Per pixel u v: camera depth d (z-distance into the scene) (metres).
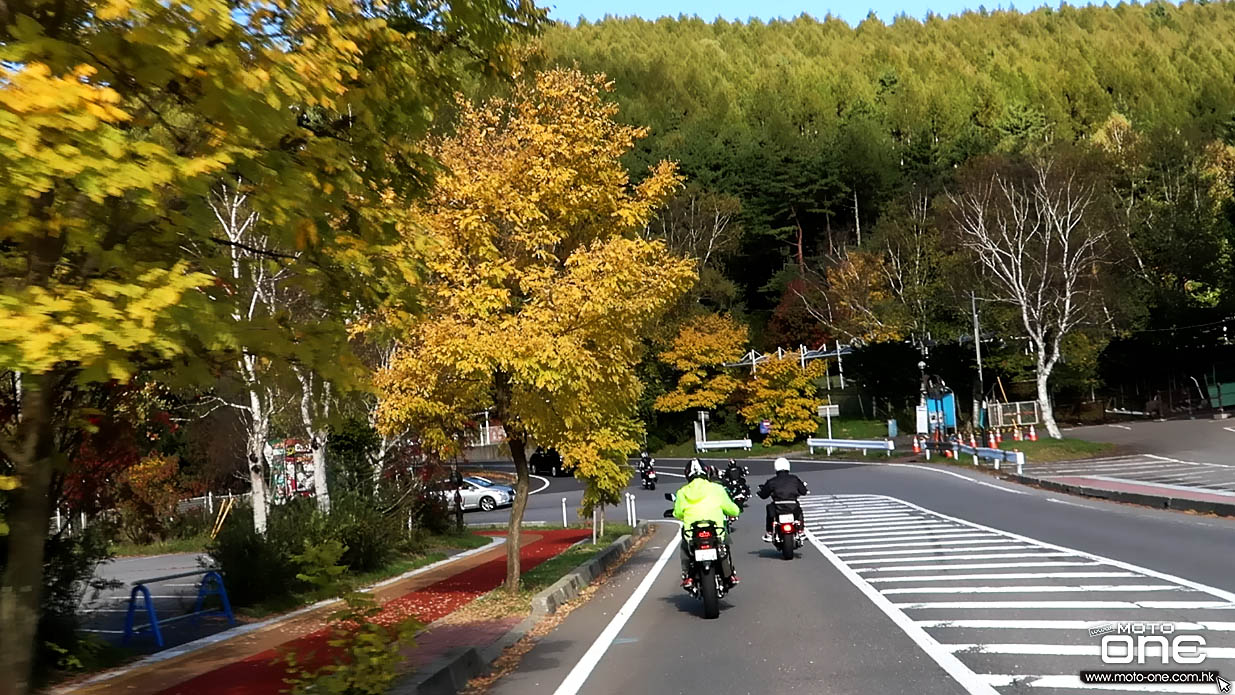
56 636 8.98
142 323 4.02
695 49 140.62
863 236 73.81
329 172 5.48
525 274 12.31
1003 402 61.09
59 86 3.99
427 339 11.14
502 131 13.30
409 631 6.91
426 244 6.29
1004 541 15.62
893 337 57.53
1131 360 62.41
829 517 22.11
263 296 10.11
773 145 78.75
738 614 10.52
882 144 82.44
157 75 4.50
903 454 46.81
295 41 5.41
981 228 48.50
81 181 3.94
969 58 140.75
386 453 21.11
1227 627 8.16
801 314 65.94
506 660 8.80
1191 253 59.34
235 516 14.90
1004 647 7.84
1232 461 34.12
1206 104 89.94
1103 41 140.75
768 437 57.94
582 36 145.25
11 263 4.64
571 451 15.02
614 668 8.09
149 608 10.44
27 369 3.64
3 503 7.09
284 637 10.45
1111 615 8.90
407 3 6.65
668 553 18.47
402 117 6.33
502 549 21.52
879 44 154.50
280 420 18.20
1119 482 28.19
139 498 10.20
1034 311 48.06
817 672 7.41
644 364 59.84
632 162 68.75
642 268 12.44
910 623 9.16
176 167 4.29
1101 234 48.34
